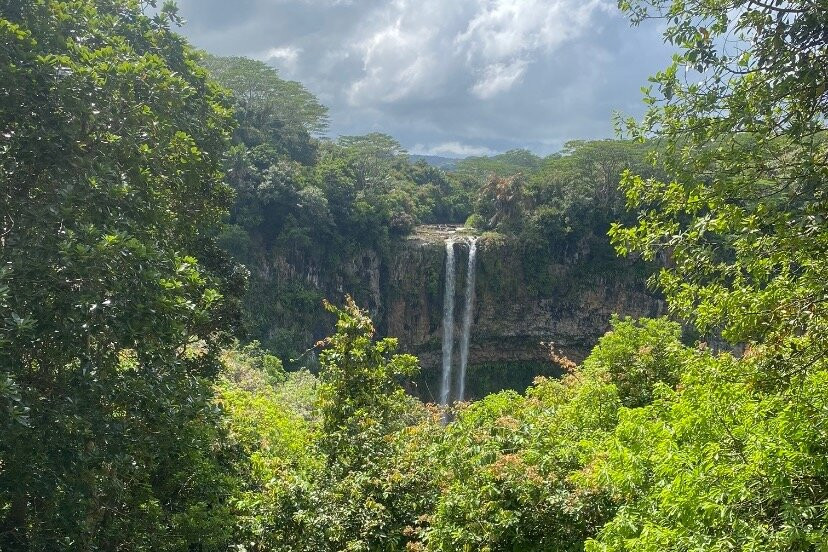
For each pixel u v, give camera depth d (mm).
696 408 6359
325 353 13102
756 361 5570
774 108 4953
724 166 4996
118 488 8828
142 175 10336
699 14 4898
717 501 4801
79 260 7848
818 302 4941
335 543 9219
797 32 4352
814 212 4887
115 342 9000
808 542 4316
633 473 6320
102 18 13344
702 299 5727
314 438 13383
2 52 8680
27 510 9391
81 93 9375
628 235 6109
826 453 4926
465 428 10195
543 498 7793
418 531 8602
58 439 8062
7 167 9070
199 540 10523
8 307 7496
